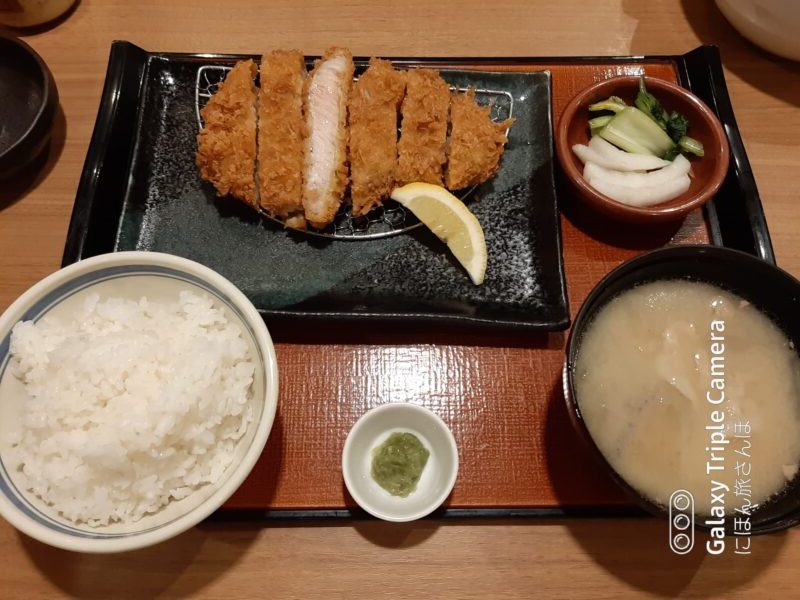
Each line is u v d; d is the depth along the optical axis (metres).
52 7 0.44
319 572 0.31
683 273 0.32
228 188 0.38
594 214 0.40
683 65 0.45
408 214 0.40
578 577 0.31
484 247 0.37
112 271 0.31
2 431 0.29
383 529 0.32
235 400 0.29
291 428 0.34
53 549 0.31
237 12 0.46
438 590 0.31
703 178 0.39
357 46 0.45
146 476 0.28
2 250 0.38
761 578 0.31
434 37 0.46
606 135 0.39
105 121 0.40
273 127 0.39
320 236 0.39
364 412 0.34
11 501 0.26
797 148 0.43
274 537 0.32
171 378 0.29
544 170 0.40
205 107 0.40
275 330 0.36
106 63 0.44
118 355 0.29
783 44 0.43
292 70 0.40
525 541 0.32
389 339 0.36
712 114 0.39
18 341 0.29
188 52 0.45
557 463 0.33
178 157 0.41
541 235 0.39
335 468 0.33
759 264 0.30
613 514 0.32
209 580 0.31
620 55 0.46
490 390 0.35
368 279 0.38
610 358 0.31
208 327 0.31
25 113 0.40
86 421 0.29
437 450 0.33
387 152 0.39
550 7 0.47
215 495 0.26
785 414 0.30
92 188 0.38
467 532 0.32
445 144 0.40
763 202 0.41
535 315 0.36
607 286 0.30
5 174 0.38
